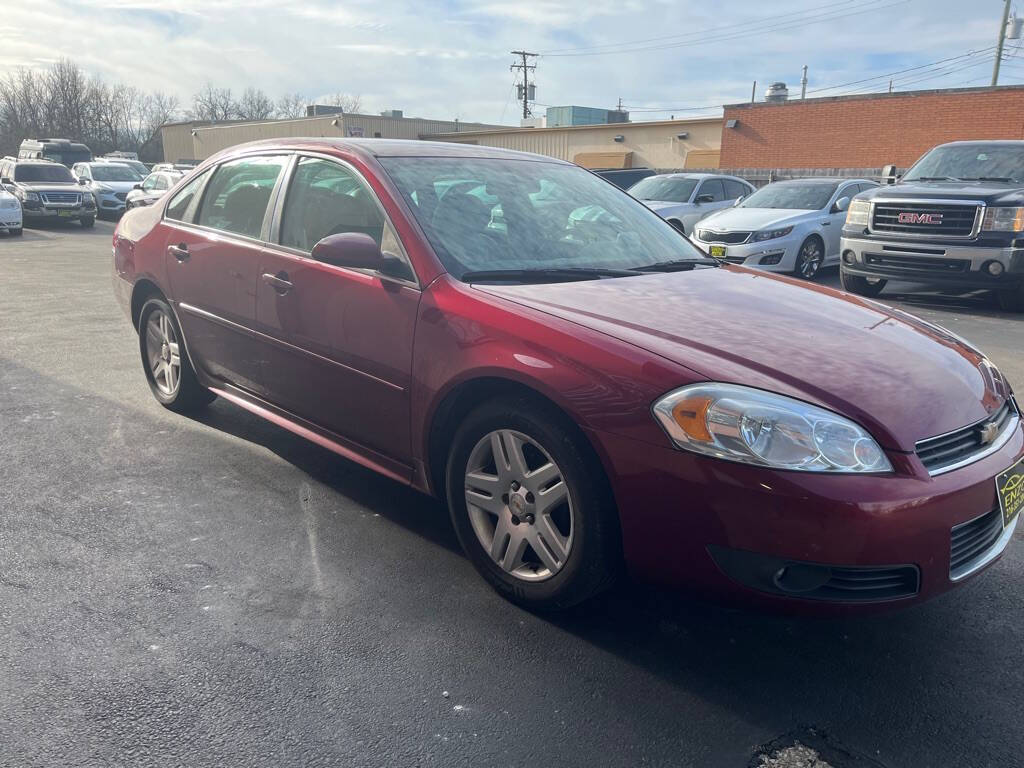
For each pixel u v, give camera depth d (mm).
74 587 2910
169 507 3584
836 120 25375
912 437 2367
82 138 63969
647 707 2367
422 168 3568
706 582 2400
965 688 2494
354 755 2143
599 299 2953
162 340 4734
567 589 2662
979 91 22656
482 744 2197
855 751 2211
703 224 11781
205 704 2314
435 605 2869
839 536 2227
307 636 2660
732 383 2383
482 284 3025
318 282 3420
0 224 17875
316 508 3617
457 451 2941
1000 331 8062
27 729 2186
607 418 2467
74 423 4645
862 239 9570
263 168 4004
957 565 2449
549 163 4172
